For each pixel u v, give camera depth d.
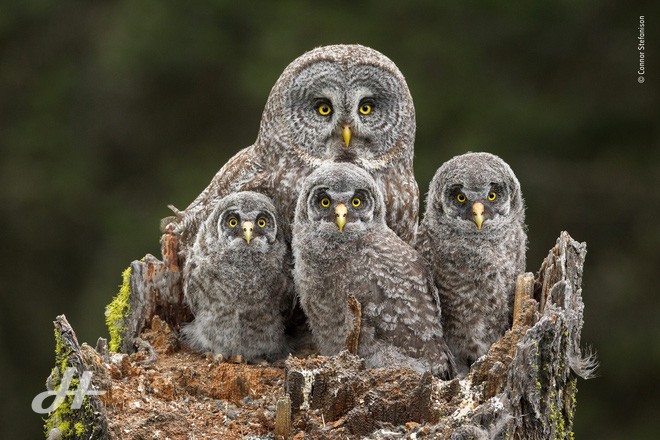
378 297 9.13
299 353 10.02
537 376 7.86
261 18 20.20
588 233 19.03
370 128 10.17
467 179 9.30
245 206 9.59
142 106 20.27
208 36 20.11
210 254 9.65
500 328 9.44
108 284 18.19
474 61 19.77
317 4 20.33
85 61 20.86
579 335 8.77
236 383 8.97
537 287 9.29
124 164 20.09
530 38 20.19
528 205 19.02
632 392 17.89
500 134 19.12
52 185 19.56
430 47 19.70
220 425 8.42
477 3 20.28
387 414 7.95
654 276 18.59
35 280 19.47
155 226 18.75
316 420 8.04
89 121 20.34
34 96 20.59
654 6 20.17
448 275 9.45
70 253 19.55
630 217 19.06
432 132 18.91
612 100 19.72
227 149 19.88
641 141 19.66
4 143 20.20
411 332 9.12
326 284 9.30
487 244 9.34
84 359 8.15
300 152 10.18
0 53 21.20
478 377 8.19
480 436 7.55
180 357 9.84
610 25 20.17
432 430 7.71
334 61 10.09
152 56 19.98
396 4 20.20
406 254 9.24
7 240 19.55
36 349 19.16
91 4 21.44
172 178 19.44
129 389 8.71
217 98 20.25
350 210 9.20
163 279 10.08
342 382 8.09
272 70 19.27
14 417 18.53
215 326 9.77
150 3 20.28
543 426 7.91
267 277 9.70
